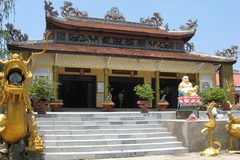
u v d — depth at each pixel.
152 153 10.70
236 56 27.16
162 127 13.37
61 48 22.33
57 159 9.48
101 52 22.72
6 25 20.25
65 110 23.42
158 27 31.78
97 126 12.29
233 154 10.95
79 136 11.09
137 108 27.23
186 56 27.05
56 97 22.08
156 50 28.67
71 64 23.31
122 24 30.39
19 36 22.11
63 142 10.43
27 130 9.10
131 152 10.38
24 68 8.30
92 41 26.58
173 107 29.98
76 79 25.66
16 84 8.29
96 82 26.30
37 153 9.36
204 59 26.11
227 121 11.67
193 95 15.11
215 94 19.89
